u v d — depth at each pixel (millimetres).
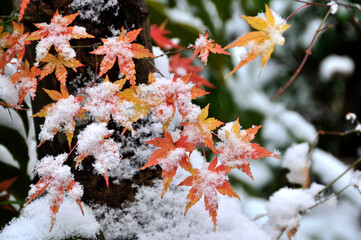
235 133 873
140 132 912
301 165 1037
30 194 834
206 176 863
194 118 859
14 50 875
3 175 1105
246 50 866
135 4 908
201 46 876
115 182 904
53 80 899
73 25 887
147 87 856
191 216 925
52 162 841
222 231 926
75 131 894
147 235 909
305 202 997
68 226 875
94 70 895
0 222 1085
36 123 935
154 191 920
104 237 894
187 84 864
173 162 855
